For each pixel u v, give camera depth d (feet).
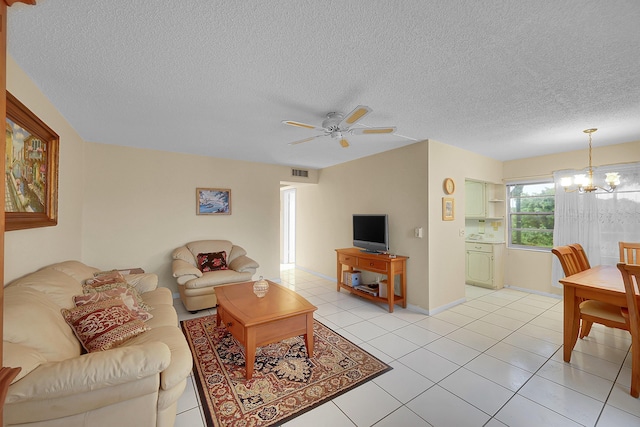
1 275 2.47
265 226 16.98
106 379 4.09
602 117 8.91
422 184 11.90
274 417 5.75
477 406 6.06
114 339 5.72
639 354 6.29
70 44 5.26
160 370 4.46
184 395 6.48
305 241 20.67
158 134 11.05
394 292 13.03
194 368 7.59
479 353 8.38
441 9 4.32
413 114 8.78
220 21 4.62
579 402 6.15
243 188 16.19
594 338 9.44
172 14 4.45
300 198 21.33
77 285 7.34
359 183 15.51
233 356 8.22
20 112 5.91
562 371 7.40
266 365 7.73
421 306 11.91
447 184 12.31
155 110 8.54
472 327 10.34
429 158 11.71
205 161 14.96
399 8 4.30
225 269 13.61
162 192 13.75
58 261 8.73
